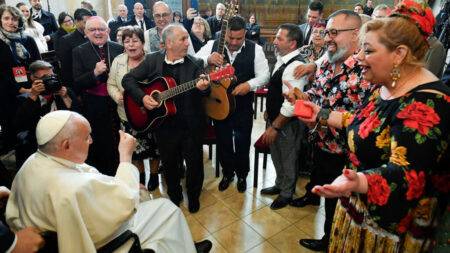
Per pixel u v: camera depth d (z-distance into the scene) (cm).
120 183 119
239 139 247
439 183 89
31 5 488
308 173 279
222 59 220
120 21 510
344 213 110
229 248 196
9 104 247
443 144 78
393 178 78
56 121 111
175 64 201
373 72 91
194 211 231
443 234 93
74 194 103
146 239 136
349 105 149
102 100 254
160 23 313
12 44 278
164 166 220
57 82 216
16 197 115
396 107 88
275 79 208
